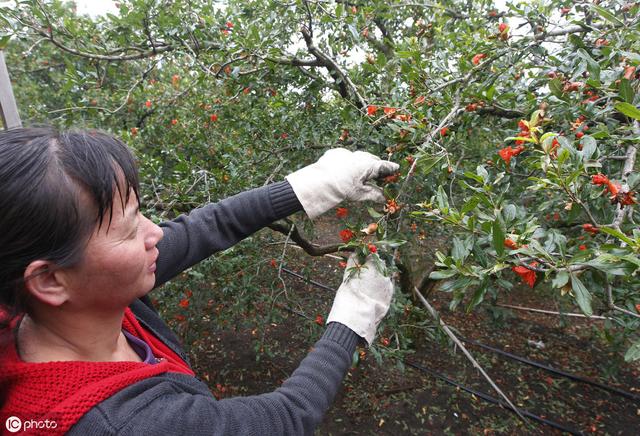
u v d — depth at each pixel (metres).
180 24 2.32
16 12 2.08
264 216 0.88
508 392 3.38
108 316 0.54
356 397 3.31
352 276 0.86
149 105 3.03
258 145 2.54
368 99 1.96
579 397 3.32
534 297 4.78
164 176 2.39
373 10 2.31
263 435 0.52
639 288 1.14
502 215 0.95
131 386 0.49
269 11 2.29
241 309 2.61
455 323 4.31
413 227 2.63
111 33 2.50
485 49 1.55
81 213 0.45
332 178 0.90
